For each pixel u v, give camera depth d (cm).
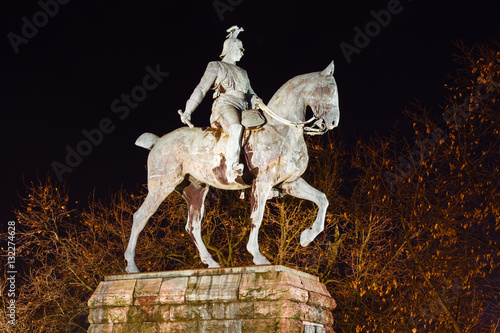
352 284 1340
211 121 779
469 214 1293
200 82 779
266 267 687
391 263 1373
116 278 749
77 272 1442
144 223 783
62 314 1384
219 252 1453
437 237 1295
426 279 1241
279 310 658
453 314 1266
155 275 732
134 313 718
